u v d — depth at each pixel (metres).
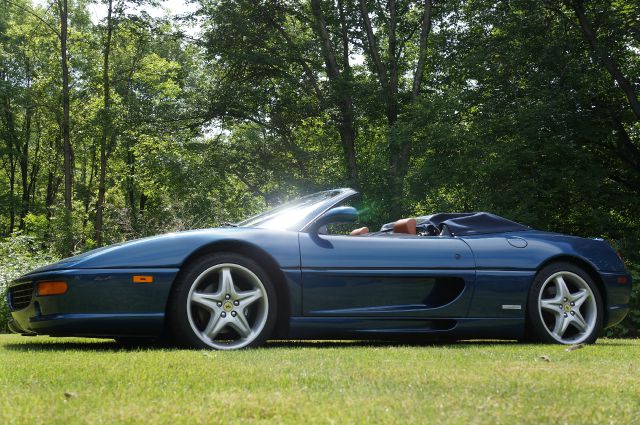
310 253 4.57
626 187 20.38
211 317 4.32
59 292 4.15
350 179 22.47
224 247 4.44
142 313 4.21
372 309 4.68
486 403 2.18
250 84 23.61
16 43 31.80
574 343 5.19
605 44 18.56
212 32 23.19
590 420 1.97
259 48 23.58
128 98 25.61
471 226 5.28
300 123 23.86
